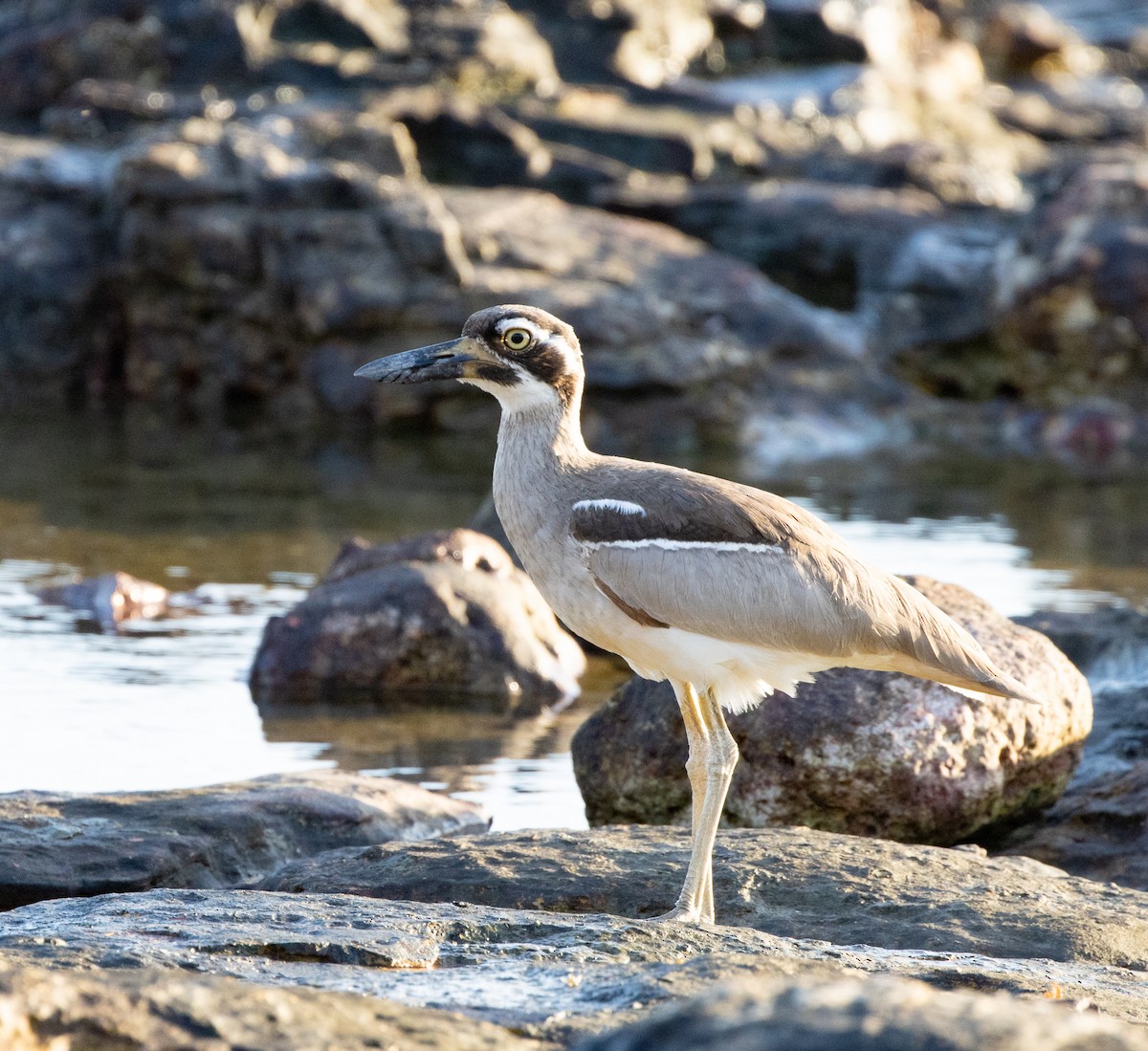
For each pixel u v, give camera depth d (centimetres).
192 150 2494
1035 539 1852
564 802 1058
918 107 3341
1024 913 746
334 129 2570
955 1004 366
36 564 1653
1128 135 3491
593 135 2936
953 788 946
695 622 756
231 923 662
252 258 2480
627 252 2602
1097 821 985
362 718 1248
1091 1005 602
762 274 2758
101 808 907
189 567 1659
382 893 786
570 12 3158
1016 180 3138
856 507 2022
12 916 693
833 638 757
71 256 2591
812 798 950
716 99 3112
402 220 2433
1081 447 2528
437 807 983
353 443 2423
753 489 798
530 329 810
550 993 550
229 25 2867
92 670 1316
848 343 2619
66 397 2623
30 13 2930
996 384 2662
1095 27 4241
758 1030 355
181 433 2447
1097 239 2523
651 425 2416
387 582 1360
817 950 661
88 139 2698
